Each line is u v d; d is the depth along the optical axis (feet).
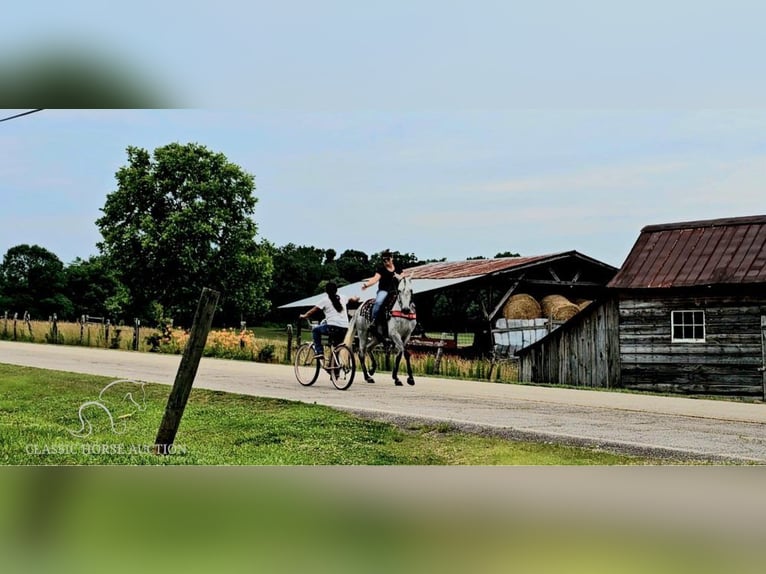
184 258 156.25
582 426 45.98
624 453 40.93
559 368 82.43
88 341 124.77
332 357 62.18
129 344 120.16
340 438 45.03
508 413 50.42
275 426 47.42
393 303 66.49
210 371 77.92
